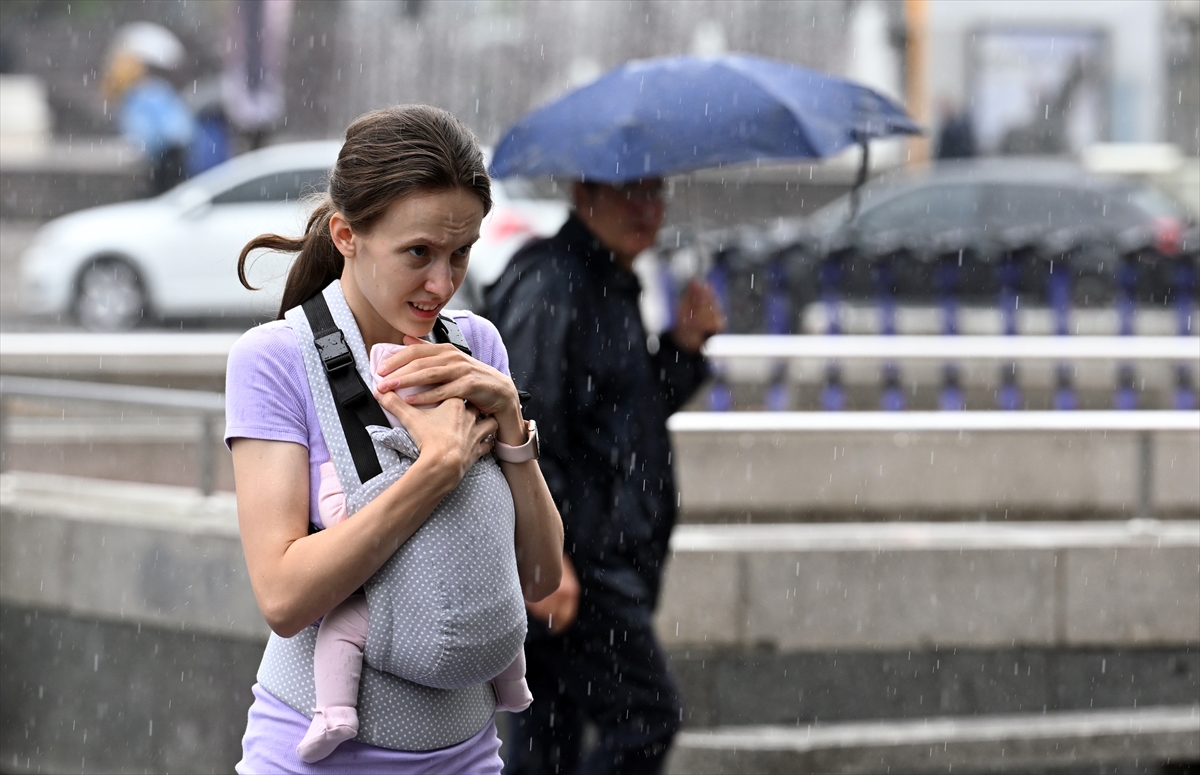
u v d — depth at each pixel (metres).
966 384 32.50
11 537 23.00
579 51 89.94
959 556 21.14
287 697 9.44
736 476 26.33
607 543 15.74
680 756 19.66
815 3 84.94
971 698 21.39
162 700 22.41
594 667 16.00
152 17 105.38
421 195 8.96
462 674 9.26
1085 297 42.78
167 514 22.33
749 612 20.91
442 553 9.13
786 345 26.56
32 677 23.44
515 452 9.60
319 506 9.23
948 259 42.28
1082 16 77.19
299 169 56.91
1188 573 21.34
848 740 19.62
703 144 17.77
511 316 15.71
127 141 90.31
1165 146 77.62
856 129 19.03
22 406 28.27
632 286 16.45
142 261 56.56
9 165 85.69
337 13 87.44
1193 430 21.98
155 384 33.56
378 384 9.25
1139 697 21.42
